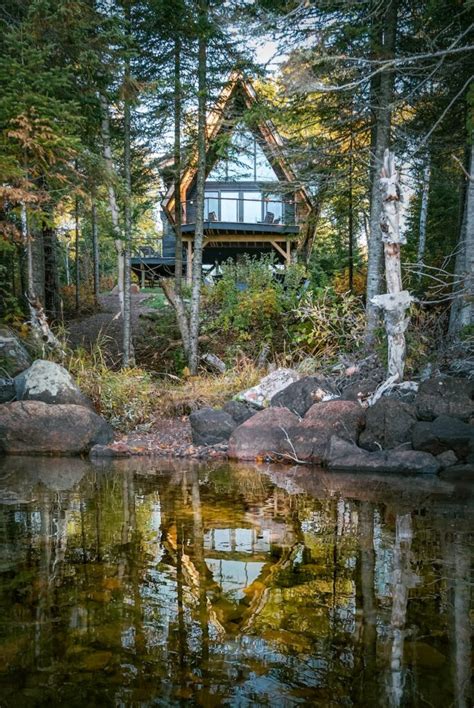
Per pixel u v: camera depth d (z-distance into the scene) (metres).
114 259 27.52
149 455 7.43
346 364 9.23
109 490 5.17
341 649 2.19
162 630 2.34
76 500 4.74
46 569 3.05
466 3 8.02
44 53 8.26
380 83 10.09
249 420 7.55
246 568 3.08
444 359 8.27
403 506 4.53
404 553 3.33
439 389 7.12
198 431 7.90
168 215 15.64
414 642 2.24
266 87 12.95
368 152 10.60
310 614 2.49
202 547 3.46
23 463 6.80
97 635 2.29
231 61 11.41
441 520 4.09
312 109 10.84
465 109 9.52
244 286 14.58
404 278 11.95
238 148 11.73
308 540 3.61
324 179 11.06
